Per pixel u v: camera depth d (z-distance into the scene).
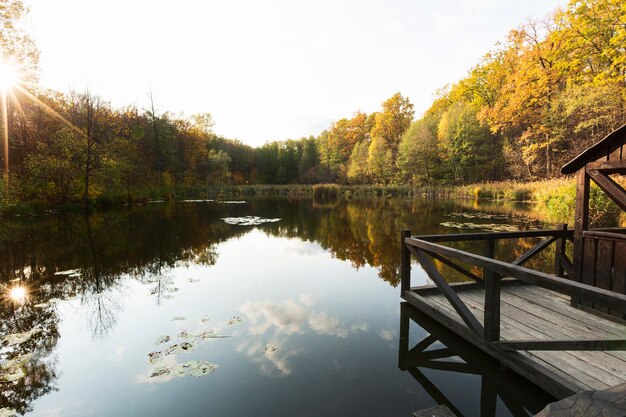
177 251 7.51
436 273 3.26
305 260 6.68
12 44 14.14
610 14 14.57
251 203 23.20
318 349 3.03
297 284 5.09
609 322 2.97
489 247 3.90
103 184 17.86
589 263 3.16
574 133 18.78
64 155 15.94
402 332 3.38
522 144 24.03
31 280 5.26
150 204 20.33
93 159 16.64
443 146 29.42
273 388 2.43
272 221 12.84
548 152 20.94
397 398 2.31
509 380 2.50
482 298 3.75
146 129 28.88
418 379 2.54
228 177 39.47
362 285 5.00
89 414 2.16
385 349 3.02
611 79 15.05
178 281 5.25
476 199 22.78
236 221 12.83
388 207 18.36
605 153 3.00
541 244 4.07
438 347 3.04
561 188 12.82
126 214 14.62
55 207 15.21
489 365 2.67
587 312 3.21
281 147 59.69
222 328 3.49
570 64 17.73
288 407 2.21
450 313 3.23
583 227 3.24
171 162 30.58
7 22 13.59
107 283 5.10
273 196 32.53
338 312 3.94
